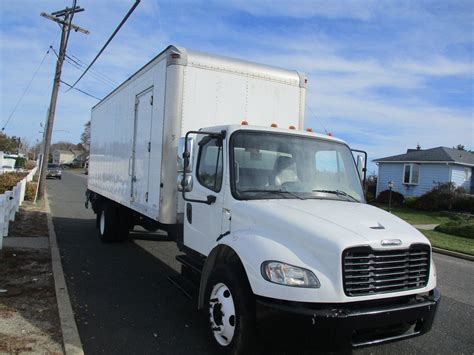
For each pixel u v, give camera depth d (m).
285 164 5.27
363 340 3.89
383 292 3.98
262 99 7.16
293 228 4.14
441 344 5.48
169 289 7.08
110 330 5.28
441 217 26.97
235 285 4.25
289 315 3.76
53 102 22.89
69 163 115.81
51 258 8.32
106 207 10.46
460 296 7.97
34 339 4.63
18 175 27.84
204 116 6.66
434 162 33.81
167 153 6.48
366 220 4.35
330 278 3.83
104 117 11.51
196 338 5.13
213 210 5.26
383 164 38.31
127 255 9.46
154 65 7.27
